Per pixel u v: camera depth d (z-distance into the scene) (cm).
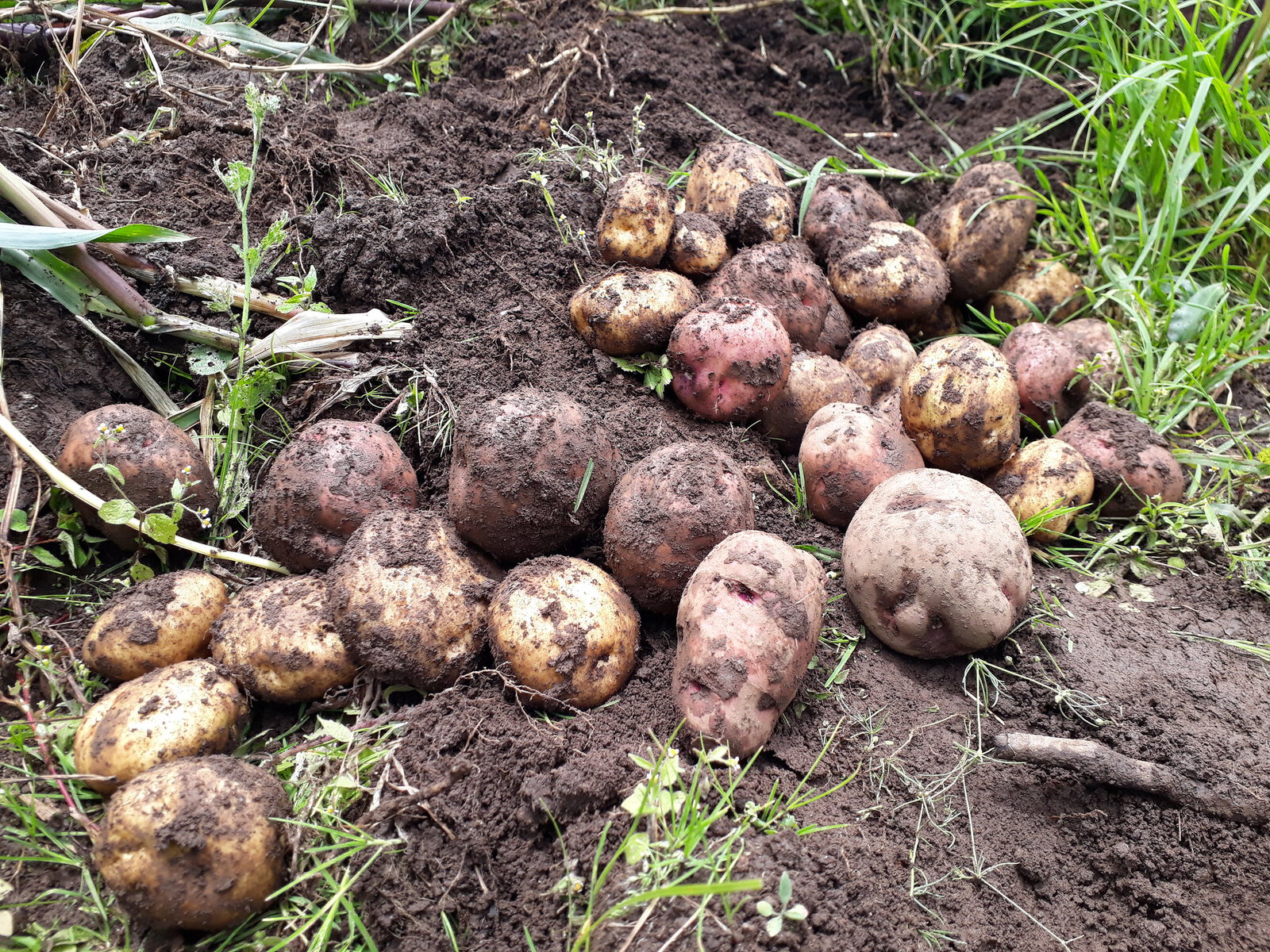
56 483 52
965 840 45
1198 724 48
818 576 47
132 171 67
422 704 47
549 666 46
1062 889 45
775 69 92
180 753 43
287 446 55
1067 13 81
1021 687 49
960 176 78
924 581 48
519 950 41
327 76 83
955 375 55
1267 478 62
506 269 64
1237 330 70
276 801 41
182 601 48
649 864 40
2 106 73
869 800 45
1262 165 73
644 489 49
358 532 48
